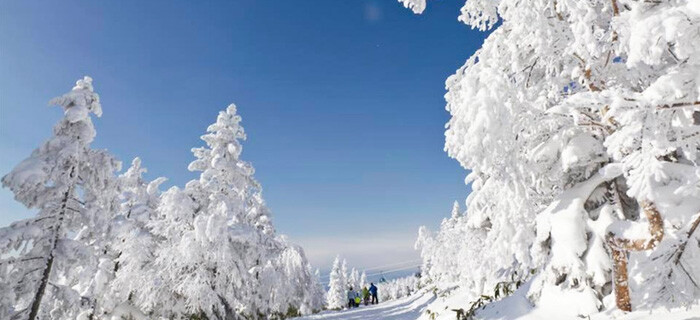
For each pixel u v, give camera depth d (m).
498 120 5.96
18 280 11.45
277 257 23.95
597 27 6.03
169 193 16.97
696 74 3.92
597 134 6.88
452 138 7.20
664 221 5.41
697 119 5.12
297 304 28.66
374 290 34.19
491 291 11.88
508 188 7.07
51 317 15.18
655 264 5.72
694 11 3.43
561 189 7.90
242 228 18.42
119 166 13.76
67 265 12.12
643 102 3.96
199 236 15.63
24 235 11.45
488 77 6.21
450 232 30.33
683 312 5.53
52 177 12.02
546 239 7.41
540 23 6.45
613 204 7.33
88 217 12.48
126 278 16.56
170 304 16.38
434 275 37.28
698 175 4.25
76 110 12.73
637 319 5.81
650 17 3.64
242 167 18.73
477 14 7.92
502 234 7.48
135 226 18.14
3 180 11.61
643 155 4.32
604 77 6.50
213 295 15.75
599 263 6.50
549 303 7.43
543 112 6.54
